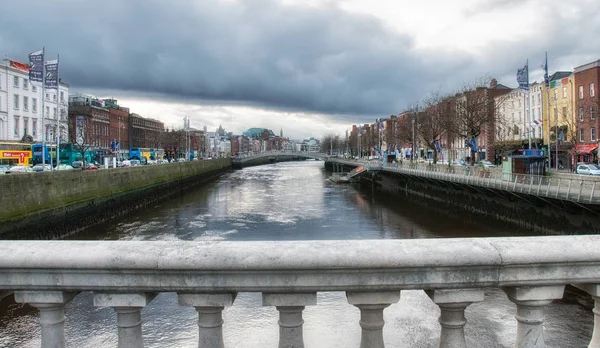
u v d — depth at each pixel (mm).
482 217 37750
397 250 2676
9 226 26531
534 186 27203
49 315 2842
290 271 2641
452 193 44812
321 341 9766
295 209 44031
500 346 9992
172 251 2672
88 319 12266
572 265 2777
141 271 2680
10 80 58000
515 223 32438
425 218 38469
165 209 46750
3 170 39188
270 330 10609
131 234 32344
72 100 86562
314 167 151250
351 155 151125
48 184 31766
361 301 2773
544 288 2834
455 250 2691
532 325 2887
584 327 10992
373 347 2838
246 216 39719
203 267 2621
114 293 2773
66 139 69250
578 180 24969
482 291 2783
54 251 2703
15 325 12117
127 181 48156
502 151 62625
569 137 50094
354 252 2643
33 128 62906
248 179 89625
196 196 59562
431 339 10164
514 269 2754
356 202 50344
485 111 50438
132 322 2824
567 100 52219
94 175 39656
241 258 2615
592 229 23516
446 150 88062
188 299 2760
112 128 96062
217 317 2832
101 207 39406
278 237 30125
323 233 31531
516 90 63312
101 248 2723
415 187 57656
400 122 97125
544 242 2824
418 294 13398
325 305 12266
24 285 2746
